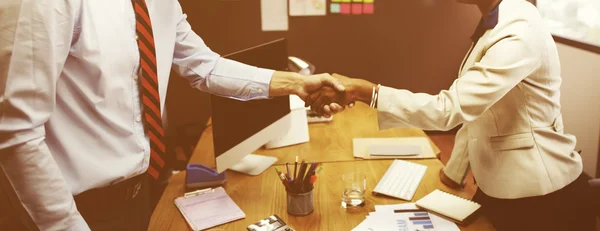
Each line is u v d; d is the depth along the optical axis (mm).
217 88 1849
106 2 1302
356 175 1832
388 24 4215
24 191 1133
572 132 3430
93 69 1290
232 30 4199
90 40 1269
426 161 2168
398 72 4336
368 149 2303
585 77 3229
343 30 4227
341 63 4305
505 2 1688
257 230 1599
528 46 1573
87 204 1369
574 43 3365
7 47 1060
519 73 1576
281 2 4152
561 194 1704
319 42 4250
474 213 1664
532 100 1682
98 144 1355
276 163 2191
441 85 4371
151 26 1386
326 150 2336
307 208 1699
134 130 1416
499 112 1714
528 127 1696
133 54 1364
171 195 1906
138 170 1431
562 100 3570
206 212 1734
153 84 1397
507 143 1712
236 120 1942
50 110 1148
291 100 2492
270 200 1834
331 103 1892
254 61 2072
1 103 1067
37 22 1081
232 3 4141
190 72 1839
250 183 1986
